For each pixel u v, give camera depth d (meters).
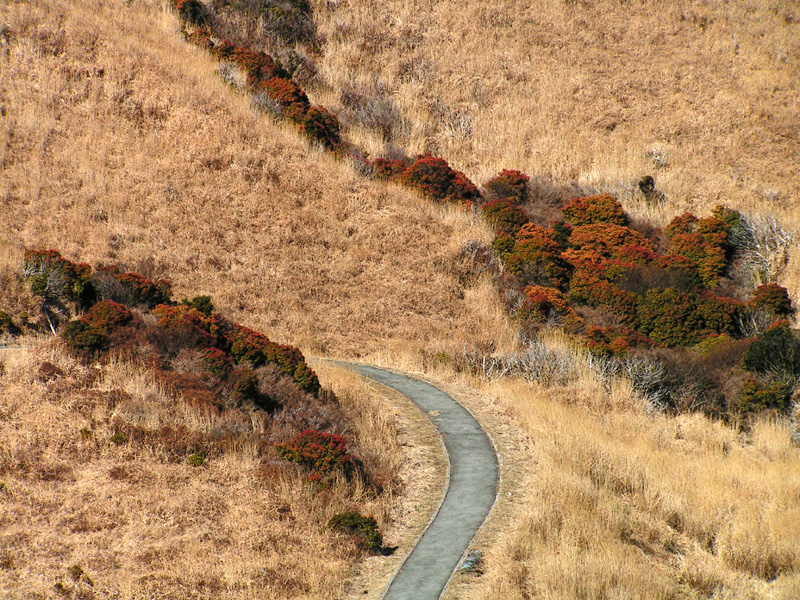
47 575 13.55
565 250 42.50
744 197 52.03
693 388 29.31
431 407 24.20
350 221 40.41
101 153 38.75
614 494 19.53
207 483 17.09
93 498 15.85
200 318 24.33
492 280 38.78
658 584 15.63
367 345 32.94
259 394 21.52
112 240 33.97
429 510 17.83
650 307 35.94
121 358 20.73
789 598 16.20
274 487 17.42
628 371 29.70
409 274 38.03
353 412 22.52
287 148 43.53
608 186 50.66
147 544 14.91
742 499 20.69
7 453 16.52
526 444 21.66
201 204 38.12
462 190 45.88
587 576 14.88
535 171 51.78
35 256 27.88
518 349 32.94
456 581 14.63
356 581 15.05
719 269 42.75
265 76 50.59
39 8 46.62
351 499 17.78
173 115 42.62
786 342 29.86
